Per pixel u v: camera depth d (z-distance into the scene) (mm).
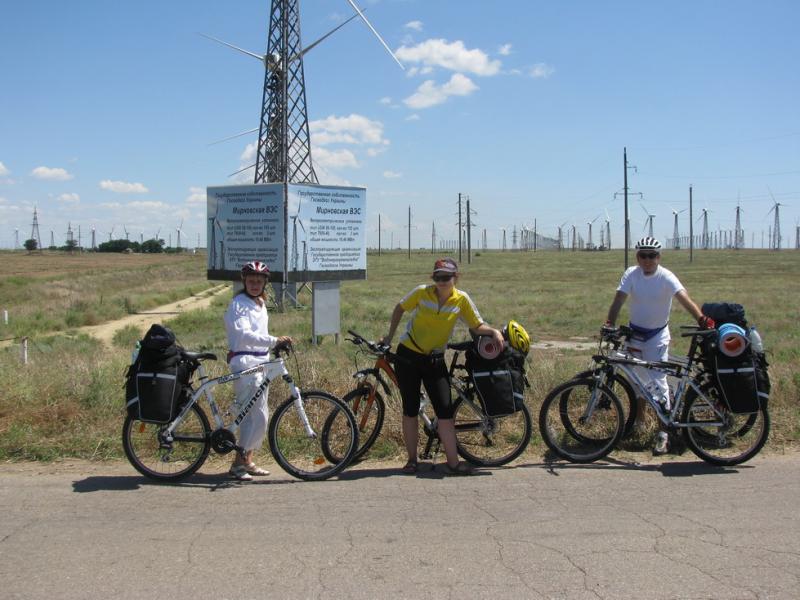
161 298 33250
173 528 4797
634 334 7105
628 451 6855
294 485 5875
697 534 4645
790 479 5914
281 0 23766
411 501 5395
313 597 3773
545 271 74312
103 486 5801
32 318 23703
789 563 4191
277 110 24641
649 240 6906
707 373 6465
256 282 6215
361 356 12328
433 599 3744
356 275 17062
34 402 7676
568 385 6621
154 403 5855
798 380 8453
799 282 49375
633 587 3877
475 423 6453
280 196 16000
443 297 6109
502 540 4551
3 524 4875
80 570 4117
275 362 6215
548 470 6266
